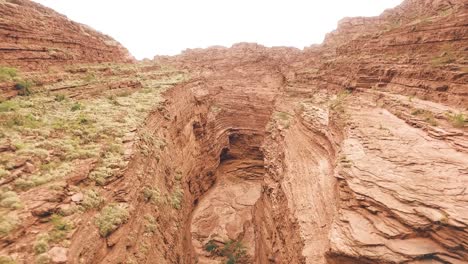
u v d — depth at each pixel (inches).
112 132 492.7
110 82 812.0
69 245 246.2
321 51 2007.9
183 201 768.3
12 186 276.2
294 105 1244.5
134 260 349.1
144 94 876.0
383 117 590.6
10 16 617.6
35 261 219.5
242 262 934.4
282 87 2010.3
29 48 618.8
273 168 928.3
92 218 303.7
